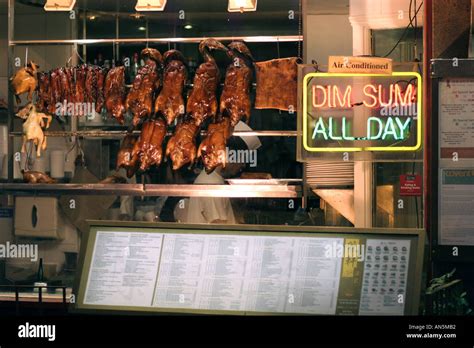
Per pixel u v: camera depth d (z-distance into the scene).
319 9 7.63
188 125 7.28
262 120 7.67
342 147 6.58
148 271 5.34
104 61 7.97
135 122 7.36
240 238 5.29
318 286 5.17
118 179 7.62
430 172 5.82
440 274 5.84
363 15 7.51
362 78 6.55
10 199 7.89
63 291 6.92
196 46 7.89
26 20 8.09
